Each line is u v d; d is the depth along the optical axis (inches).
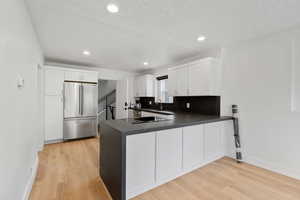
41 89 125.9
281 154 86.6
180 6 65.0
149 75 193.8
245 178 81.9
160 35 95.0
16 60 52.6
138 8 66.6
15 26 51.2
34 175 80.0
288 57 83.7
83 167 94.9
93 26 83.2
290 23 78.7
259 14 70.9
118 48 119.6
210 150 100.0
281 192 69.9
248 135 101.2
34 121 89.3
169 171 77.0
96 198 65.7
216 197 66.4
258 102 96.3
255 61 97.7
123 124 75.5
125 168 60.3
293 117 82.0
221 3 62.7
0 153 39.2
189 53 131.8
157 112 147.7
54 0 61.0
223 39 100.9
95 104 170.2
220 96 117.0
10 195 46.5
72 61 159.9
